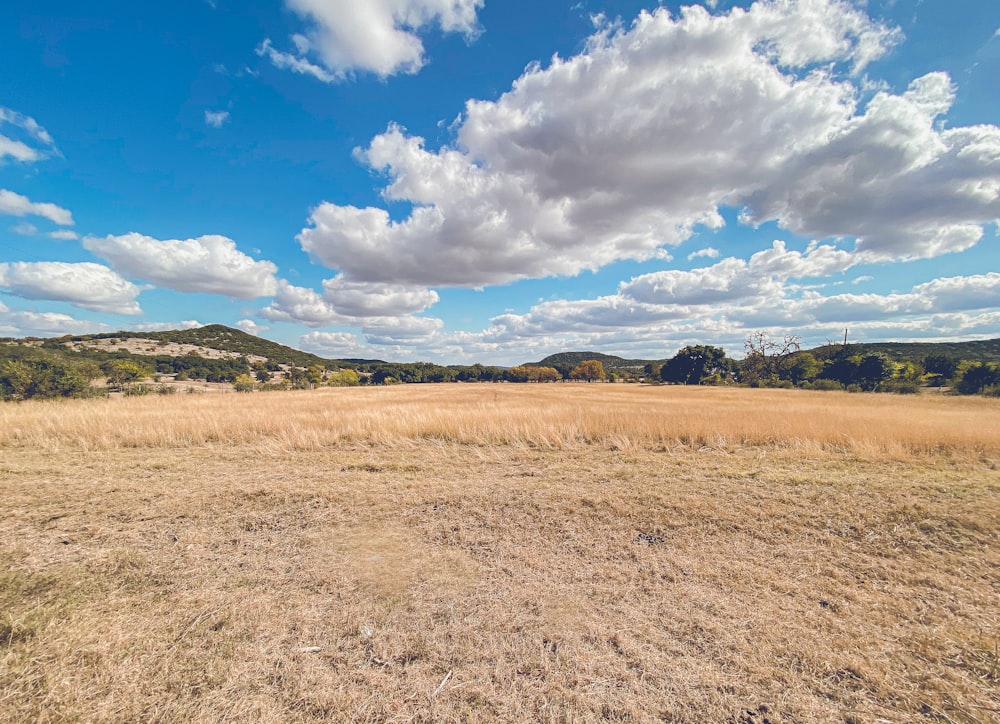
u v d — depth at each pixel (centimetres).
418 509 496
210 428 1012
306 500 524
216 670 227
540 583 328
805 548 395
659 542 409
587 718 199
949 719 201
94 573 337
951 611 294
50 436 954
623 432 995
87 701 204
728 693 216
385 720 196
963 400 2619
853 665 236
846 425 1050
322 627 267
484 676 226
